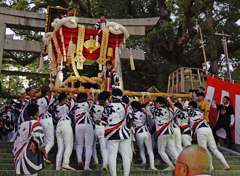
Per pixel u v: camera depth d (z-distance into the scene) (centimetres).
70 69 1074
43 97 621
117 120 554
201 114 720
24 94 802
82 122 616
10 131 937
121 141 557
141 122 686
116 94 568
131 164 634
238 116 944
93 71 1220
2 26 1247
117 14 1788
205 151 180
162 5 1931
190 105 733
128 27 1382
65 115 625
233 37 1738
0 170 570
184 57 1794
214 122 963
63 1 1836
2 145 756
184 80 1331
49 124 616
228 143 919
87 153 614
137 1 1858
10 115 933
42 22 1316
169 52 1827
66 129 608
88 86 1097
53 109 636
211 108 973
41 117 617
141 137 674
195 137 822
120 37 951
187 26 1506
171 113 668
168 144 655
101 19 1023
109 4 1747
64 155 602
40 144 452
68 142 609
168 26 1606
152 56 2003
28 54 1980
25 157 443
